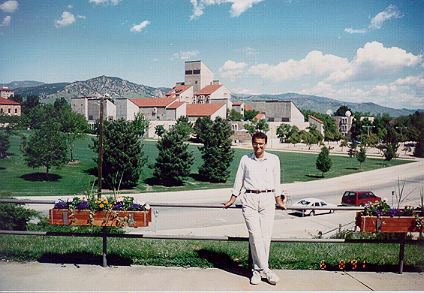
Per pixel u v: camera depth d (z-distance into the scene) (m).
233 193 5.63
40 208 25.81
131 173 40.25
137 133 41.94
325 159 55.31
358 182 51.34
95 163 53.34
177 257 6.22
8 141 53.00
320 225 27.41
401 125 97.88
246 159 5.57
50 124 44.75
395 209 5.83
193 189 42.03
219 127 48.78
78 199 5.89
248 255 5.91
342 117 134.00
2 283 5.25
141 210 5.78
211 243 8.22
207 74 147.62
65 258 6.25
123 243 7.57
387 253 6.88
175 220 27.77
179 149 44.69
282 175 56.06
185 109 119.31
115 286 5.22
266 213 5.47
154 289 5.16
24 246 6.89
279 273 5.83
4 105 99.88
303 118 136.50
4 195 8.84
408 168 66.38
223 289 5.21
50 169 48.03
